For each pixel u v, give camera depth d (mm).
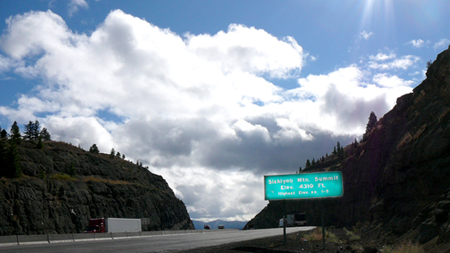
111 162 175625
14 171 114875
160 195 176375
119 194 143375
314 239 37156
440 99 33750
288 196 31375
